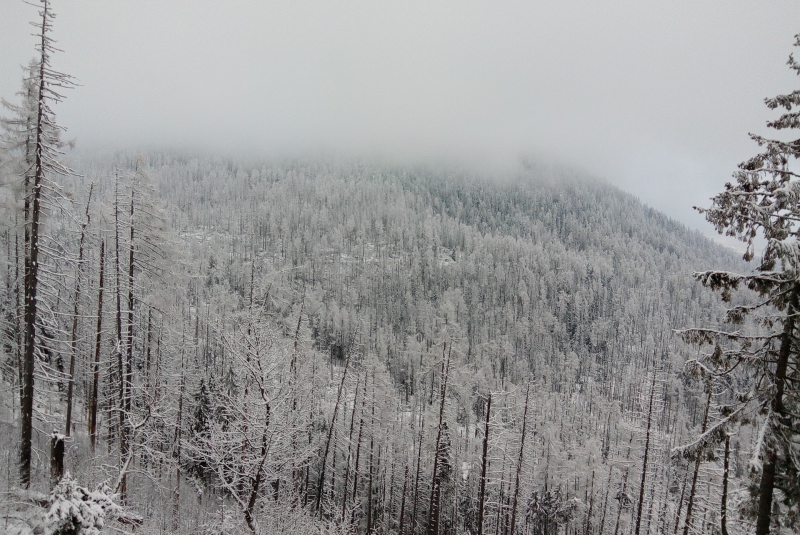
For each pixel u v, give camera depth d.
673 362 109.25
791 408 10.34
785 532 11.02
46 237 19.98
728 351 10.50
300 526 22.48
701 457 10.82
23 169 19.53
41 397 29.42
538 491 51.97
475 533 44.62
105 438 29.88
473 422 69.62
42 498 16.28
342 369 84.25
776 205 9.34
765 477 10.50
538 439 59.19
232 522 18.94
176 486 29.55
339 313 106.31
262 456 18.77
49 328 20.92
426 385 77.25
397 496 51.50
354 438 45.81
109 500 13.45
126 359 26.38
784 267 9.64
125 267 27.69
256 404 19.12
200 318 61.00
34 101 19.19
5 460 18.89
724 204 9.95
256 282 38.53
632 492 45.91
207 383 36.38
